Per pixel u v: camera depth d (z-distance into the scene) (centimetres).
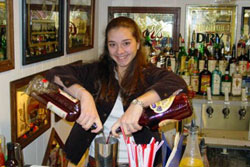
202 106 245
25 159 164
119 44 131
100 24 301
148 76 138
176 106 108
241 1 283
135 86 138
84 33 254
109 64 144
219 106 244
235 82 254
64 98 109
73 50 227
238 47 278
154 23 295
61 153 208
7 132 147
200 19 290
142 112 106
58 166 203
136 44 136
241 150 169
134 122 103
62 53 206
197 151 119
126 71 140
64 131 223
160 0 292
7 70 143
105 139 106
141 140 140
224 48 281
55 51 197
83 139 145
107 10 298
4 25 140
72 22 225
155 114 107
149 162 100
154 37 296
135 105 104
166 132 232
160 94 108
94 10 278
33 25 166
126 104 139
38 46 173
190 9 290
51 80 124
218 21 288
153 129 114
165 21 293
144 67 141
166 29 294
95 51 293
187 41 294
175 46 295
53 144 198
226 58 272
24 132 161
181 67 268
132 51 133
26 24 158
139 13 295
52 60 195
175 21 292
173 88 111
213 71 257
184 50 276
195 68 264
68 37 218
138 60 140
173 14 291
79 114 108
